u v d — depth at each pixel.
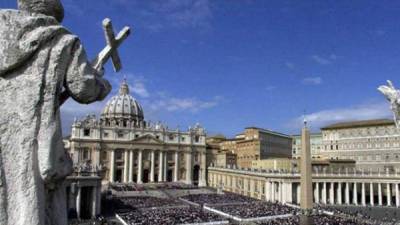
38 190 5.01
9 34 5.11
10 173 4.93
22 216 4.84
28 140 5.01
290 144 167.38
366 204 100.19
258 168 117.38
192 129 146.75
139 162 135.00
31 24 5.20
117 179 132.75
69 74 5.37
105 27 6.06
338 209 82.81
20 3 5.50
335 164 112.31
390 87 11.34
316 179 99.06
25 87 5.10
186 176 143.62
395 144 114.69
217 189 118.00
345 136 127.31
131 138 134.38
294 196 96.69
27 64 5.18
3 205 4.84
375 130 119.88
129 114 164.75
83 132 128.12
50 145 5.11
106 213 69.38
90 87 5.54
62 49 5.24
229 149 164.38
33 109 5.07
